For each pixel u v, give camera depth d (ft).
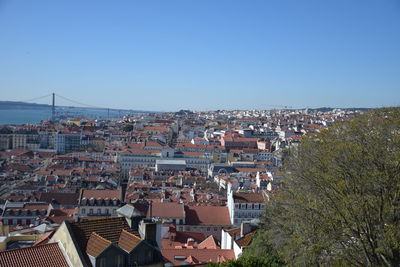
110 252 223.51
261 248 335.88
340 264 259.80
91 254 220.84
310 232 279.28
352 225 261.65
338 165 276.82
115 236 240.94
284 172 377.71
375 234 253.65
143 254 235.20
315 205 279.69
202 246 460.96
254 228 441.68
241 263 261.03
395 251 247.70
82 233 232.94
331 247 270.67
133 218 259.80
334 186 273.95
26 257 215.10
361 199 252.01
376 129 278.05
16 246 306.35
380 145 264.93
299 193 309.22
